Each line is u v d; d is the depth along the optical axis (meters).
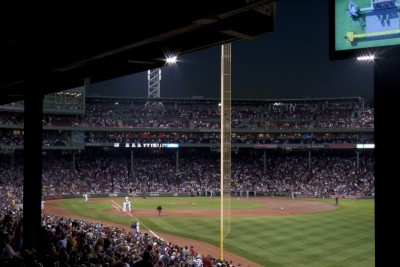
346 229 44.38
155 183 87.69
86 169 89.31
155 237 36.19
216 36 12.45
